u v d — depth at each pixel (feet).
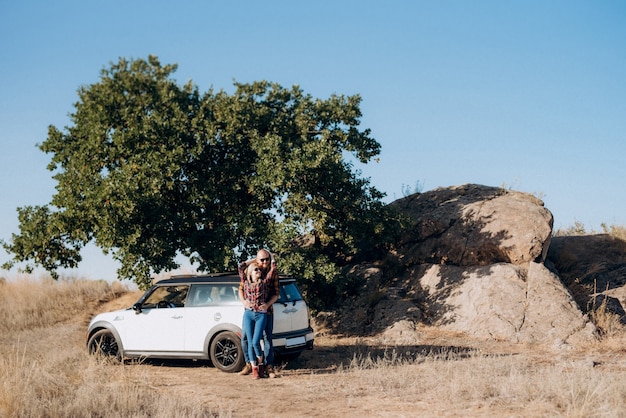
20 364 31.63
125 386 28.81
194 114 54.49
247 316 34.37
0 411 24.31
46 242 49.90
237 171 53.83
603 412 23.43
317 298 55.98
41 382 29.14
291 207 52.54
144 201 48.21
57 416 24.61
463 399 27.61
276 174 50.39
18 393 25.77
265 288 34.50
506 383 29.14
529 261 57.11
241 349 35.88
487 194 65.26
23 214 51.13
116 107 52.80
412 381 31.94
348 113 56.85
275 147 50.90
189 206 52.42
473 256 58.95
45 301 71.41
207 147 53.06
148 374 35.86
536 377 30.81
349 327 55.11
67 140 53.31
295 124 56.95
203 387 31.83
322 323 56.65
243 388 31.65
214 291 37.58
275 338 35.65
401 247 64.49
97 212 47.70
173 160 49.60
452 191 67.15
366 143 57.21
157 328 38.22
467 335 50.57
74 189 49.57
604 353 42.88
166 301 38.73
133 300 70.03
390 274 62.59
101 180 49.52
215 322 36.68
